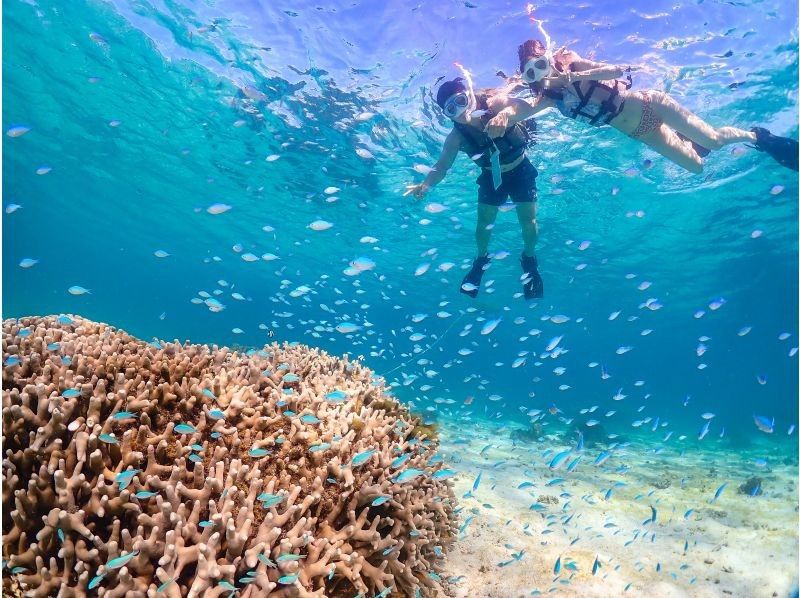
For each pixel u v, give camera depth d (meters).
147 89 7.14
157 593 1.24
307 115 6.60
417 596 1.76
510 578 2.35
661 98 2.84
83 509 1.39
